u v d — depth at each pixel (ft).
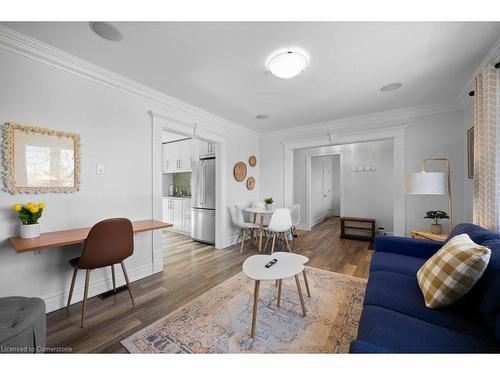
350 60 6.64
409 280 4.98
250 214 14.62
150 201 8.99
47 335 5.25
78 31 5.43
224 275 8.89
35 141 6.08
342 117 12.17
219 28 5.30
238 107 10.62
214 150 13.93
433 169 10.30
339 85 8.32
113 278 7.23
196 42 5.83
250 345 4.87
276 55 6.39
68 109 6.73
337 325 5.55
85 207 7.12
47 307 6.25
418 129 10.61
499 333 2.95
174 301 6.86
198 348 4.79
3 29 5.30
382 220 16.31
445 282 3.91
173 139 17.34
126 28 5.31
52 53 6.15
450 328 3.53
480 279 3.83
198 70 7.27
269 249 12.64
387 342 3.12
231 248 12.94
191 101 9.89
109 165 7.72
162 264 9.42
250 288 7.64
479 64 6.83
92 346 4.89
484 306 3.51
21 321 3.74
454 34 5.47
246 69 7.20
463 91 8.73
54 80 6.45
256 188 15.79
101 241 5.83
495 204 5.76
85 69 6.89
